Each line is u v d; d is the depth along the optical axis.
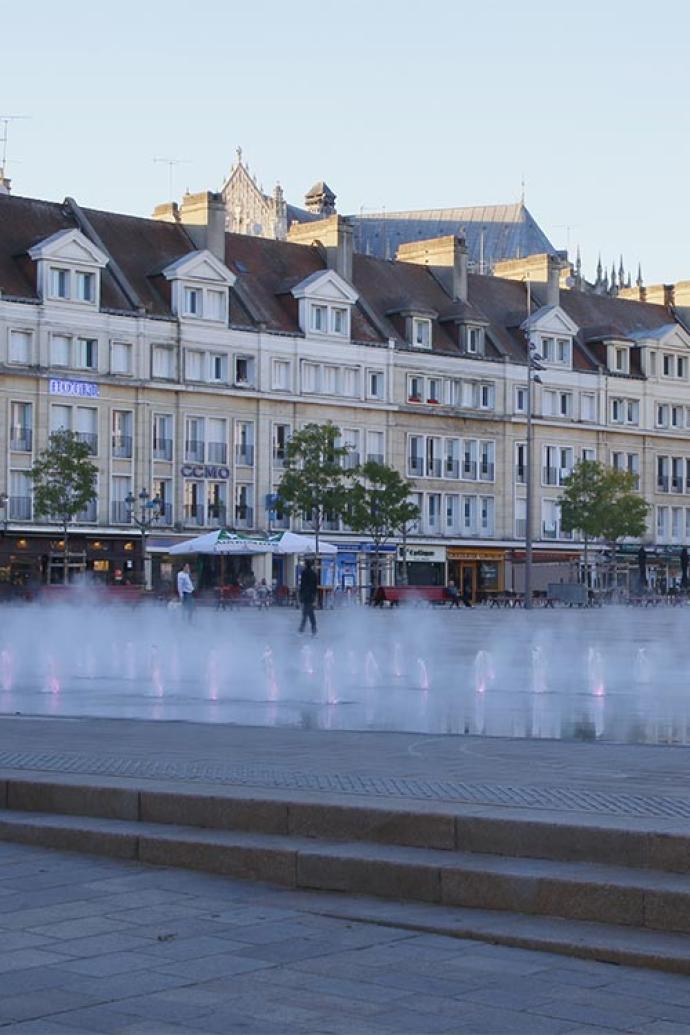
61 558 87.06
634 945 9.57
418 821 11.76
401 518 91.06
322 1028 8.21
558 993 8.85
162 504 91.44
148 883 11.73
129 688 27.61
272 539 79.06
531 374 91.50
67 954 9.63
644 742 17.92
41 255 86.56
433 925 10.23
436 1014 8.46
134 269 93.19
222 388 93.38
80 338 88.00
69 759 15.77
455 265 108.88
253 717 21.61
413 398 102.94
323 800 12.45
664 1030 8.20
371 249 179.50
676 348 118.50
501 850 11.37
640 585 104.69
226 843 12.05
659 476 117.38
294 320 98.19
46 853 12.94
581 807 12.08
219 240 96.56
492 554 107.06
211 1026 8.24
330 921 10.52
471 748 16.72
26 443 86.19
